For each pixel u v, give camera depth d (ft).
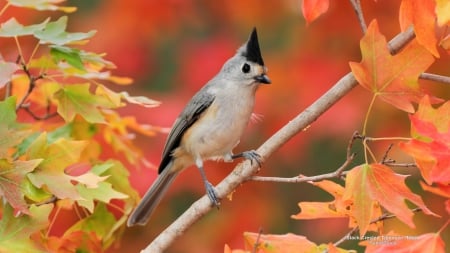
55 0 26.81
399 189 21.47
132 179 39.27
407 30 23.16
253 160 24.91
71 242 25.43
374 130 43.73
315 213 24.45
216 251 43.80
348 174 21.86
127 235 42.86
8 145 21.74
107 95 26.89
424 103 21.97
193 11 47.39
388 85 22.18
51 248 25.09
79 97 26.91
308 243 24.17
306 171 46.06
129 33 46.88
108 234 27.14
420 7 20.85
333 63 43.11
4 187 21.44
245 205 44.83
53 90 30.14
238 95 33.65
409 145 21.26
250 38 33.96
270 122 42.70
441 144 21.12
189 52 45.93
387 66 22.08
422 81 41.75
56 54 25.54
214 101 33.55
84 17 47.93
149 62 47.29
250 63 33.60
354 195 21.71
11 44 39.27
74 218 32.63
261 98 42.80
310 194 46.60
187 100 43.68
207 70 44.83
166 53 47.57
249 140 42.86
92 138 31.73
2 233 21.90
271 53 44.29
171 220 43.88
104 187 24.97
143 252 25.89
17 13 42.70
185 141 34.01
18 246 21.79
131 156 29.99
